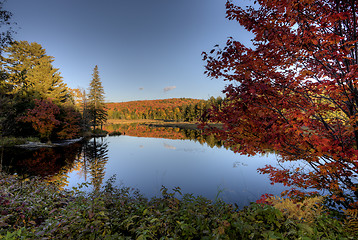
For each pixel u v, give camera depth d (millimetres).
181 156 15258
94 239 2645
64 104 26281
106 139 27109
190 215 2896
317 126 3061
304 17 1989
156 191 7262
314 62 2701
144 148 19438
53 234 2695
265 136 2391
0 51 8742
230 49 2711
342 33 2350
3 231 2656
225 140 2965
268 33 2344
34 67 29484
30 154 13219
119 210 3969
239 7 2713
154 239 2725
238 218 2385
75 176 8969
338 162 2307
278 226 2219
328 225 2416
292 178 3367
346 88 2176
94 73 41344
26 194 4637
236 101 2477
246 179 8367
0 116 12406
